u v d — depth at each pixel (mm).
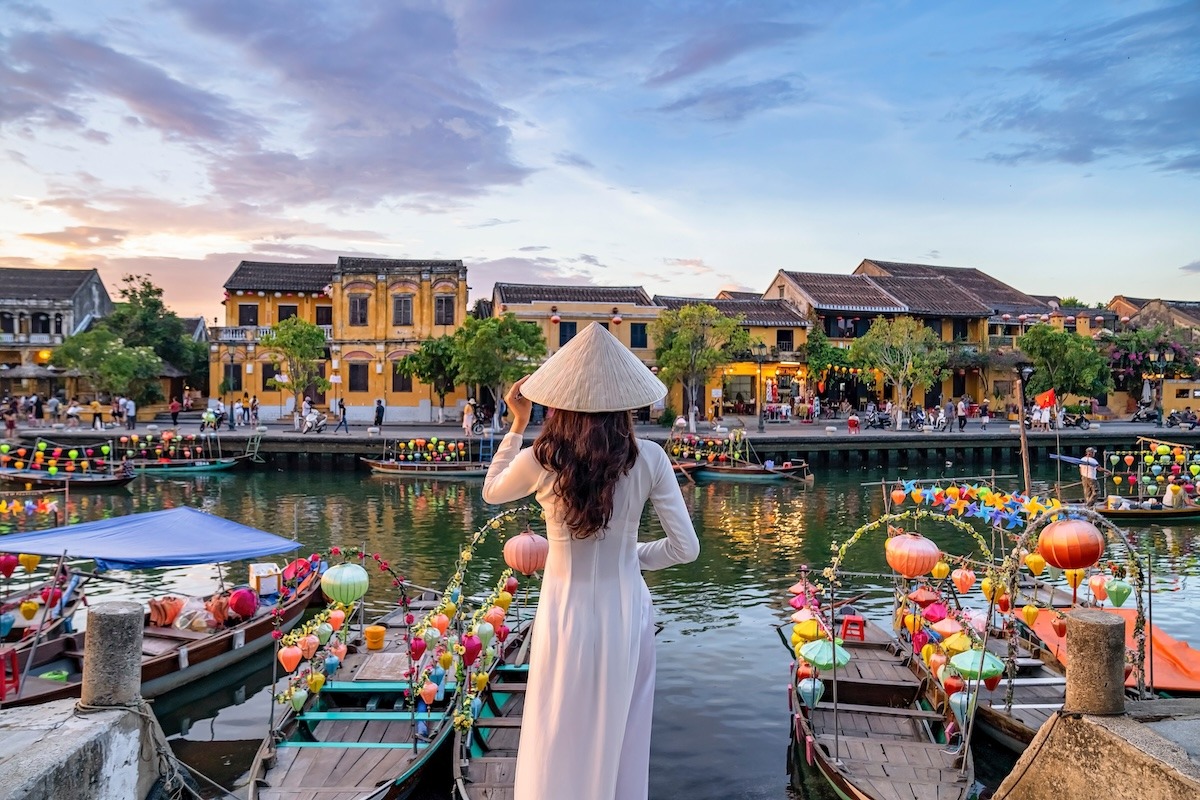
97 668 4320
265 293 41188
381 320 39312
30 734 4008
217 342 39969
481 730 7777
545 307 38656
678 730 8922
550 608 2986
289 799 6484
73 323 45625
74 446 29312
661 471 2992
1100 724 4047
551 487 2938
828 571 9711
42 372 40312
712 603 13641
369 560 16422
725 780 7883
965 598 13430
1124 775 3857
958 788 6766
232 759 8375
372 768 7012
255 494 24812
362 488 25953
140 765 4359
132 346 44188
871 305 44906
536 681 2973
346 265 39938
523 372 31656
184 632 10516
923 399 46281
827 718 8211
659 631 12172
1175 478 22453
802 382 43125
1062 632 9023
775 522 21047
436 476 27781
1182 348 43750
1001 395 45344
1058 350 36844
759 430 34875
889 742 7582
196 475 28375
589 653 2912
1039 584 12008
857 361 39781
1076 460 22000
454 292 39312
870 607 13203
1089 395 39531
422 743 7426
